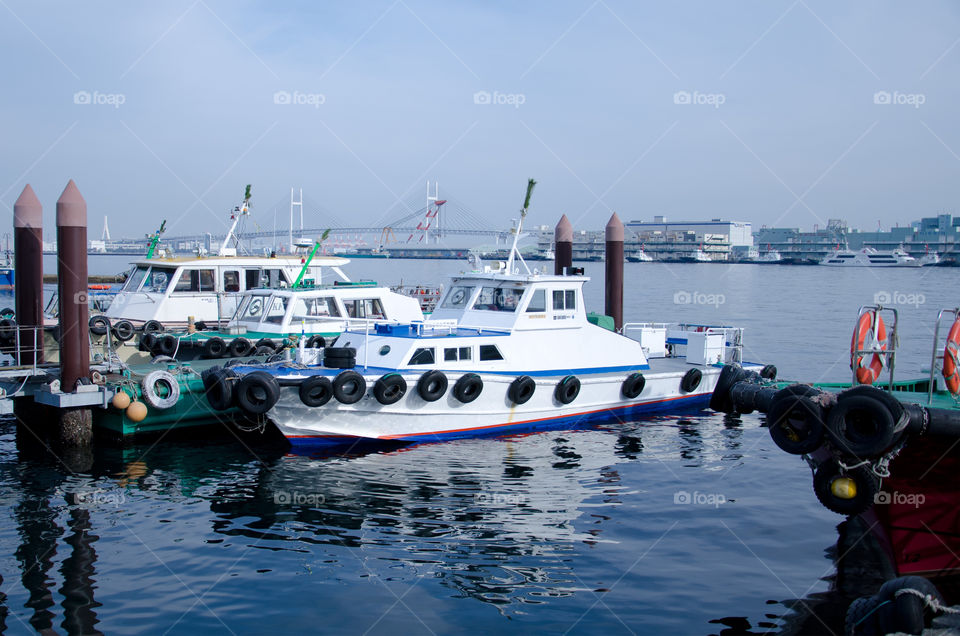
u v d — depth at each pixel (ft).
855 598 31.89
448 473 48.55
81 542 37.65
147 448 54.34
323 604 31.50
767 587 32.89
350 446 54.19
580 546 37.22
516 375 58.80
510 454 52.80
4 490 45.27
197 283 79.71
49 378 56.54
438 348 56.65
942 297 181.68
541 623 29.91
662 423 62.23
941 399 37.76
